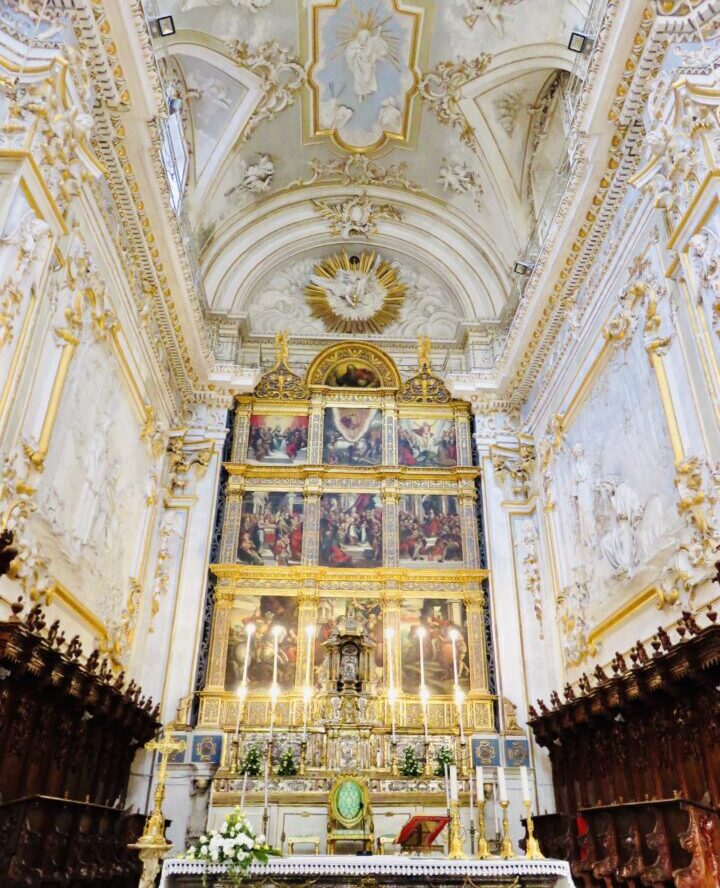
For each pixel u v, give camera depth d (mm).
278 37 14352
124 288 11000
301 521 14859
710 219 7672
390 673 13188
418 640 13680
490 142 15422
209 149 15312
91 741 9570
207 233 16594
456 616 13930
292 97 15531
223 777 11398
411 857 7164
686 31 8414
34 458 7535
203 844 6754
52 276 8086
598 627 10742
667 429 8641
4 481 6973
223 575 13953
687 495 8016
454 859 6934
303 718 12625
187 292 12969
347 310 17734
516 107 14898
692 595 7949
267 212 17750
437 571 14164
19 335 7141
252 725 12539
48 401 8039
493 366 16438
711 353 7602
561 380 12953
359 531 14820
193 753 12156
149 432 12742
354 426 16016
